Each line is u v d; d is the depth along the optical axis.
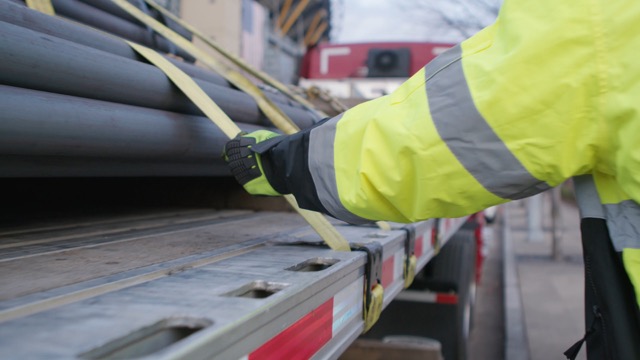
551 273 8.52
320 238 1.95
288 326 1.15
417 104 1.29
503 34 1.25
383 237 2.08
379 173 1.33
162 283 1.23
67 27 1.80
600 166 1.28
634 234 1.30
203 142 2.10
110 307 1.03
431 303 4.25
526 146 1.21
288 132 2.42
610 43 1.14
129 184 3.08
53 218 2.35
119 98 1.81
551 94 1.17
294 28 13.98
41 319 0.95
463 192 1.29
